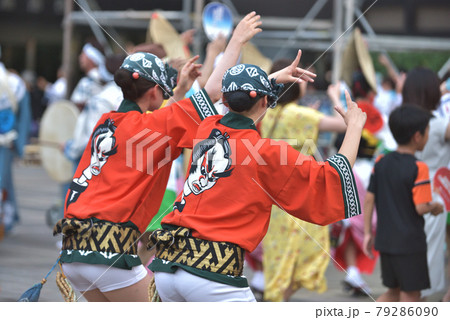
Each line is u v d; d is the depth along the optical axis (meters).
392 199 8.23
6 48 36.50
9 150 13.88
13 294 9.20
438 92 9.07
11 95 13.60
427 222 8.80
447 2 17.36
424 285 8.18
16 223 14.88
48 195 20.52
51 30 35.66
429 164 8.99
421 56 28.58
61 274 5.89
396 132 8.29
